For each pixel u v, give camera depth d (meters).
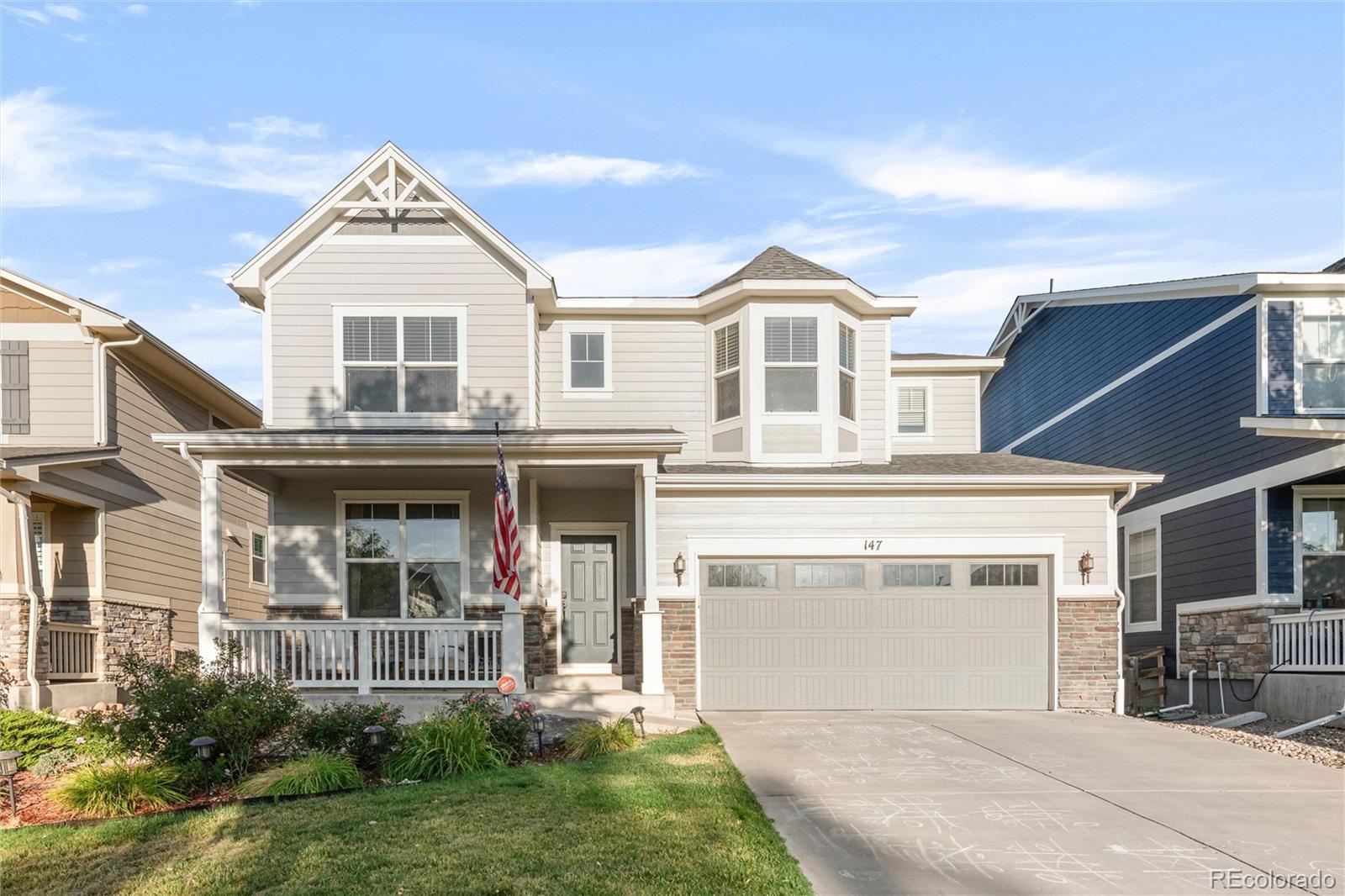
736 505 14.62
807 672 14.53
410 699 12.90
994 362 19.48
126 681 13.05
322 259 15.10
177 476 18.58
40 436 15.70
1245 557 15.28
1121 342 19.83
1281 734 12.63
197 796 9.00
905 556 14.64
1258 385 14.98
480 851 6.92
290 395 14.84
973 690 14.57
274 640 13.21
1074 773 9.72
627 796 8.39
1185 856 7.14
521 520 15.18
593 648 15.52
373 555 15.43
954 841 7.43
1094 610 14.57
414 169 14.83
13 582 13.72
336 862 6.74
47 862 7.03
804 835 7.59
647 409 16.41
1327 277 14.79
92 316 15.65
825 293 15.84
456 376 15.02
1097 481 14.48
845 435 16.08
